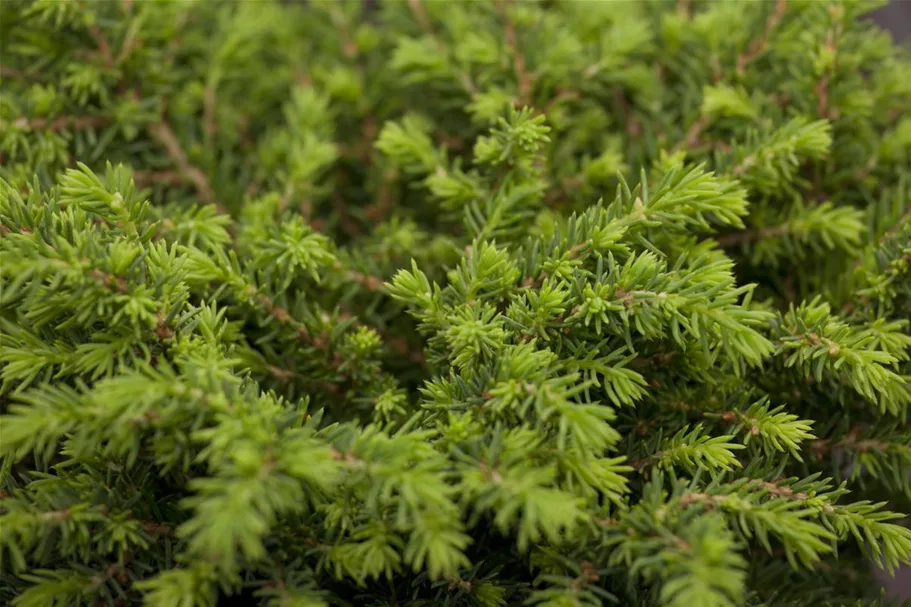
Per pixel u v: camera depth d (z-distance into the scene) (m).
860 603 0.40
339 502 0.37
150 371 0.35
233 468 0.34
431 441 0.37
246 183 0.46
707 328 0.37
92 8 0.43
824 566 0.42
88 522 0.37
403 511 0.35
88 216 0.39
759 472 0.39
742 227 0.39
